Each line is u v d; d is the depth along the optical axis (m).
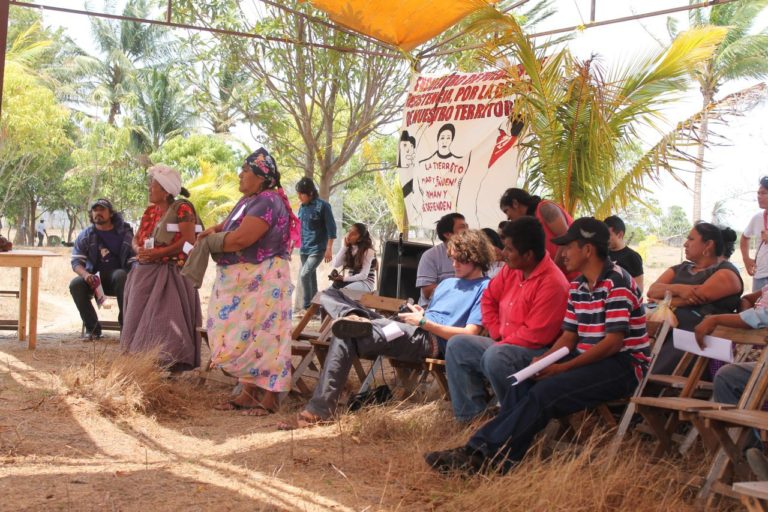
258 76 13.49
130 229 9.84
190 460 4.71
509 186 8.81
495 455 4.42
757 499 3.34
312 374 7.65
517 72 8.59
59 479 4.16
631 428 5.18
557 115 8.41
